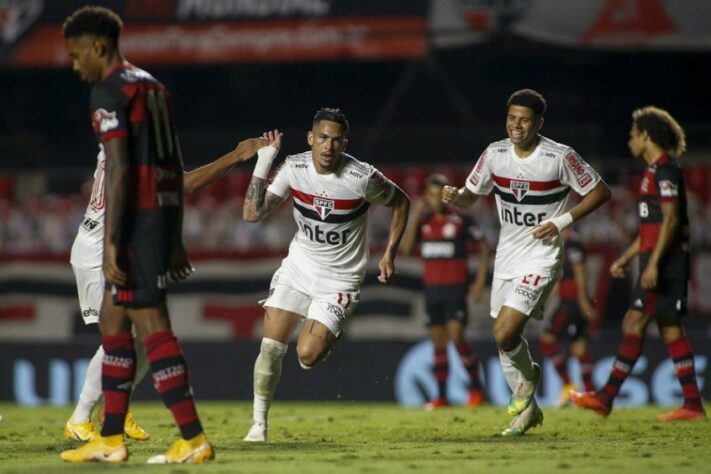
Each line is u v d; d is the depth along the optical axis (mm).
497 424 32875
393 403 47875
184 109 80125
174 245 19766
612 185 59656
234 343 49375
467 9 65562
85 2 68375
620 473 17750
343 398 48281
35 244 61281
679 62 75375
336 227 25734
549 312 48750
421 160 70250
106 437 20031
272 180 26281
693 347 45594
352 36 66188
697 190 60375
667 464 19250
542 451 22453
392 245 26422
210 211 61156
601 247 53438
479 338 47500
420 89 76438
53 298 56750
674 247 33062
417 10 66000
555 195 27031
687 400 33719
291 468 18453
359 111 79125
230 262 55719
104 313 20016
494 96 76938
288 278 26047
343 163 25609
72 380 49719
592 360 46438
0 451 24047
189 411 19344
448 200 28094
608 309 53250
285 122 79625
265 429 26047
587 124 74750
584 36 64312
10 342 50125
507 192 27250
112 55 19391
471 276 53969
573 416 36281
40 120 79750
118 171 18516
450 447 23797
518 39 64875
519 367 27000
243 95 80062
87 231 25828
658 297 33062
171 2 68250
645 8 64188
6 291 57000
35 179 69438
